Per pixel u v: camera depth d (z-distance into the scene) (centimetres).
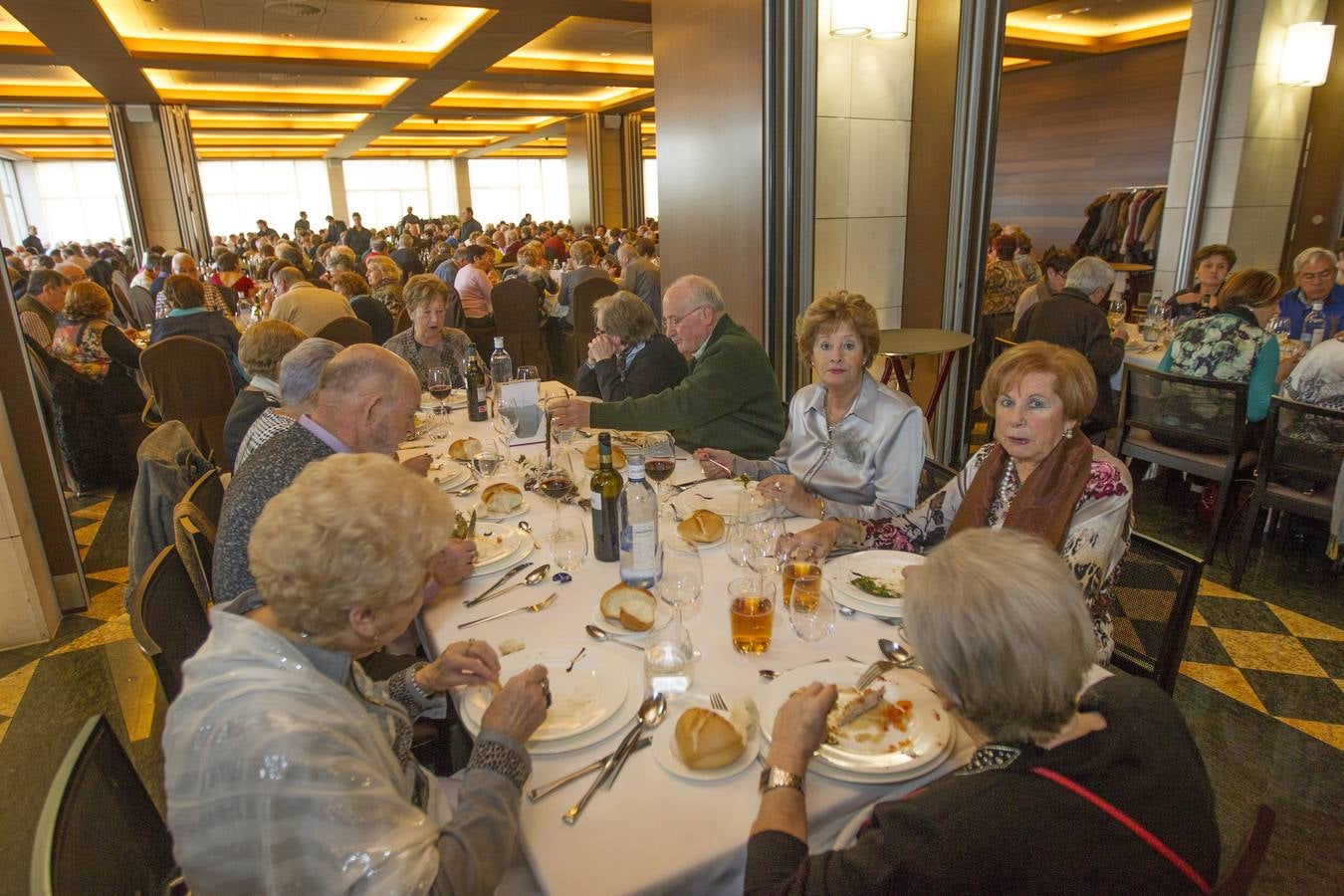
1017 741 81
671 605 137
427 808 111
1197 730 220
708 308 262
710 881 91
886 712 111
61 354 423
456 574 153
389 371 165
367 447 165
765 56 327
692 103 376
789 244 348
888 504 203
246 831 78
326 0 671
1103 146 916
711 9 352
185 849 80
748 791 100
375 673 173
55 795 89
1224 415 303
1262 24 535
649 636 135
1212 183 579
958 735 110
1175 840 77
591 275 673
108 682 259
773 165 341
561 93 1316
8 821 203
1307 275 402
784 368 362
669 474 202
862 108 364
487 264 793
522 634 138
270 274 712
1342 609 281
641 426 249
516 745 100
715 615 143
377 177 2266
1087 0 729
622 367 305
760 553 156
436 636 139
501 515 192
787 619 142
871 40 357
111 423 432
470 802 92
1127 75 875
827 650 131
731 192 363
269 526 90
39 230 1898
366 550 88
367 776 83
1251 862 83
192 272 696
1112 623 155
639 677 122
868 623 140
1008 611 78
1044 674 77
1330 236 634
